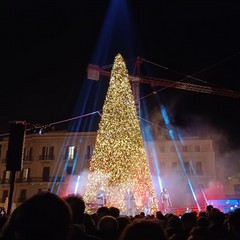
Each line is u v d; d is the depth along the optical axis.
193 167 48.91
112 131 21.75
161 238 2.19
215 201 40.72
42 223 2.01
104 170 21.38
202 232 3.83
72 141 49.22
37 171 48.22
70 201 4.59
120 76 23.08
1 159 50.06
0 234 3.37
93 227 6.02
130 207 20.83
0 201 47.41
